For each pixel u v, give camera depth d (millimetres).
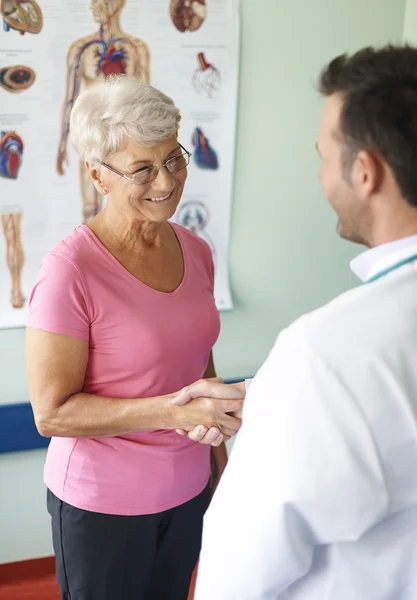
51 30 1811
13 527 2203
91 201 1979
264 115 2072
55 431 1251
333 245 2273
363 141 748
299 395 761
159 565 1447
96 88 1237
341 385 746
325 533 789
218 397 1202
